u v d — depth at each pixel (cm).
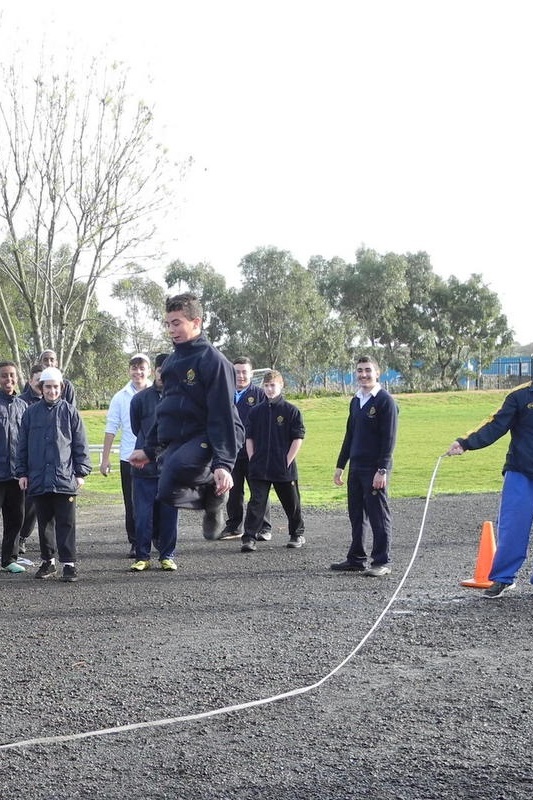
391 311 9238
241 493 1283
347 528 1362
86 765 441
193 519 1487
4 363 1034
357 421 973
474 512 1496
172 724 498
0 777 427
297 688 563
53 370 962
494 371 10462
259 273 8225
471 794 399
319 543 1212
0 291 2205
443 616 757
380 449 959
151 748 462
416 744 461
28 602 842
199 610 795
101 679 588
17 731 492
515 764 433
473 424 4647
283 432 1159
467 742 463
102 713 520
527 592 860
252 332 8156
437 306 9625
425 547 1147
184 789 411
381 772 425
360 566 988
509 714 506
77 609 808
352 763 437
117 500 1797
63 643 687
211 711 519
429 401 6800
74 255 2181
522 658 625
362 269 9212
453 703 527
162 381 597
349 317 8994
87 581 948
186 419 581
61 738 477
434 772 425
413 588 885
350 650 653
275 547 1183
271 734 479
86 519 1505
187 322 581
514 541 830
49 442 948
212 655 643
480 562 893
